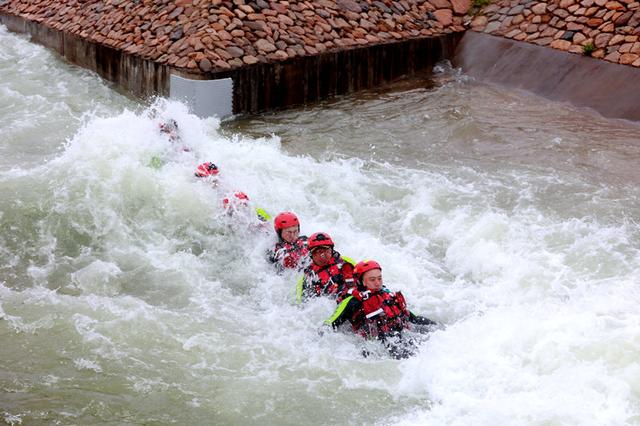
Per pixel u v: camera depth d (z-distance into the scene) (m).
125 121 9.41
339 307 6.34
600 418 5.18
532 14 13.98
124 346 6.14
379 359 6.13
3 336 6.18
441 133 10.98
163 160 8.88
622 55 12.30
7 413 5.33
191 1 13.01
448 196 8.91
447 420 5.31
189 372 5.86
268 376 5.84
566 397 5.39
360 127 11.27
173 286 7.12
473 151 10.34
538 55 13.11
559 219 8.33
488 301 6.95
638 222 8.23
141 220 8.04
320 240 6.83
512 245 7.76
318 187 9.02
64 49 14.28
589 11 13.34
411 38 13.73
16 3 16.64
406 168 9.73
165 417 5.39
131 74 12.57
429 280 7.36
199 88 11.25
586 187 9.13
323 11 13.41
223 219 8.11
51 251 7.57
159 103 11.68
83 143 8.91
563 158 10.04
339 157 10.02
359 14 13.75
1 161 9.31
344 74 12.88
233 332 6.42
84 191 8.20
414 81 13.56
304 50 12.42
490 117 11.60
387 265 7.53
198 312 6.71
